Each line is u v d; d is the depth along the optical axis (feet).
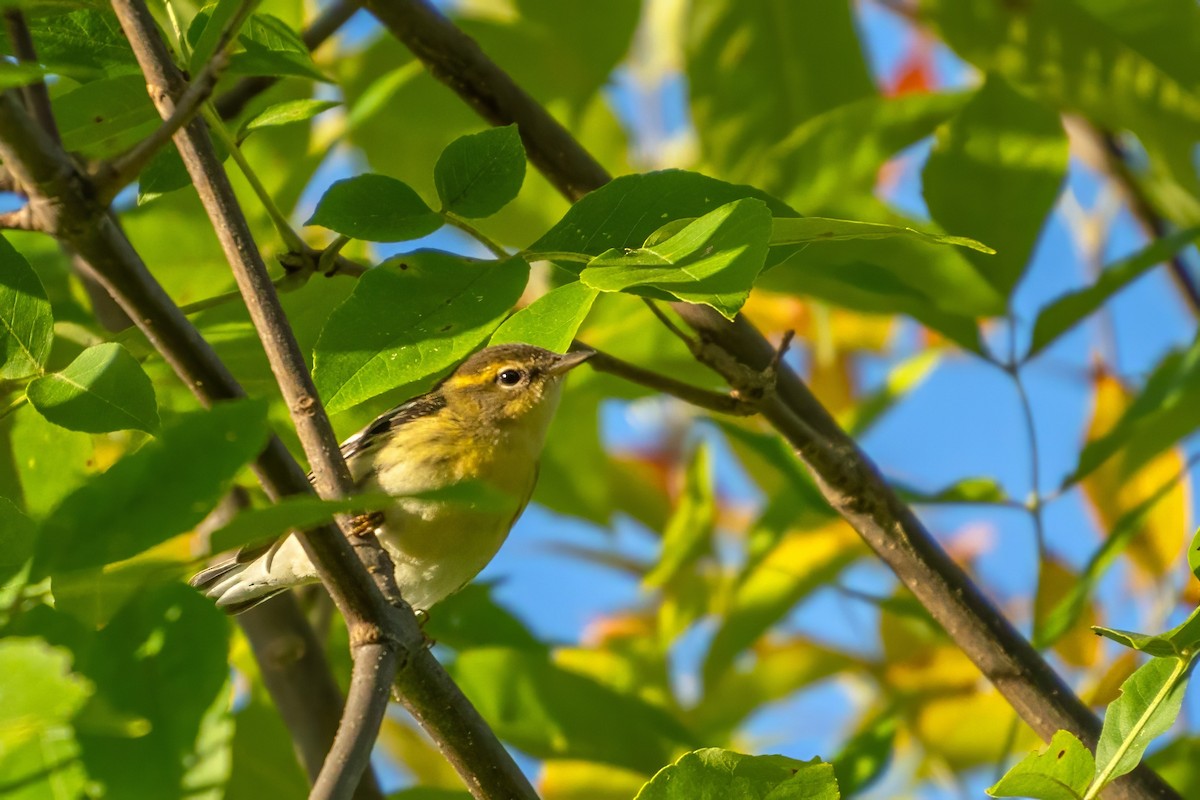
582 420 46.65
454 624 42.39
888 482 36.55
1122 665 38.52
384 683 21.13
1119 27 41.93
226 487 15.07
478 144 23.40
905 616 37.96
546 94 45.68
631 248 22.79
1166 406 33.81
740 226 19.42
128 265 21.12
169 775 15.01
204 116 25.22
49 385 20.92
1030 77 43.34
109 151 28.22
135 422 20.80
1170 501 41.52
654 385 31.17
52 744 15.89
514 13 45.32
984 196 37.17
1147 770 29.78
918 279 37.52
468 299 22.80
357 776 19.77
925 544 33.81
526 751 38.73
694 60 46.09
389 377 22.36
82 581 15.52
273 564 34.76
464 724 23.16
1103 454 34.88
